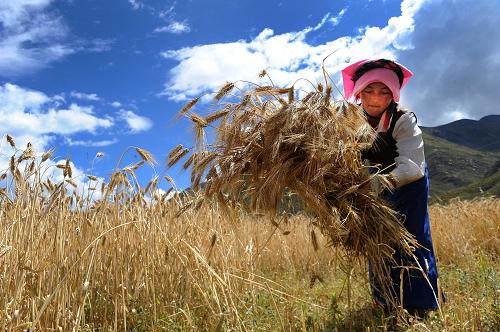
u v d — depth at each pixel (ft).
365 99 14.29
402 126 14.05
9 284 11.90
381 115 14.40
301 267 23.35
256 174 12.35
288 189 12.64
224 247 16.74
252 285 15.51
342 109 12.65
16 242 12.42
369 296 15.87
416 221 13.97
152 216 15.85
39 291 11.96
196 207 14.44
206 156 13.05
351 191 12.46
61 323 12.21
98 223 15.44
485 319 12.41
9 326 10.63
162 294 15.29
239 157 12.50
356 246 13.34
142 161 15.98
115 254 15.34
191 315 14.44
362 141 13.16
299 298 15.06
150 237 15.80
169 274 15.52
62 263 12.61
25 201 13.89
